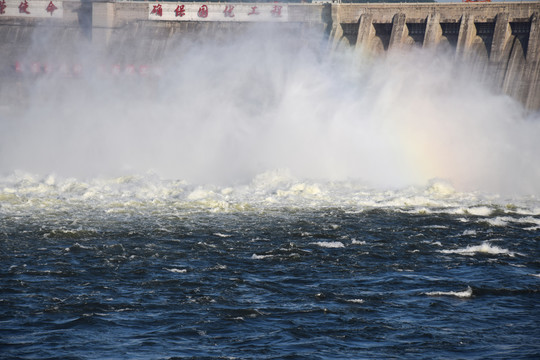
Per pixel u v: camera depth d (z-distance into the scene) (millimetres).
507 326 46781
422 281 56094
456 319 47938
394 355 42188
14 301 50469
